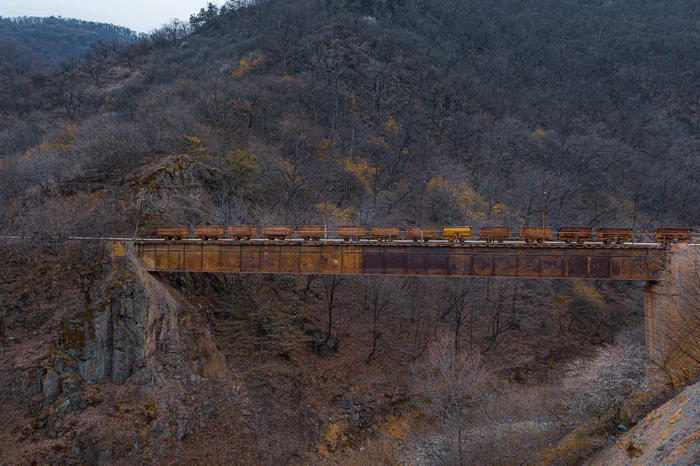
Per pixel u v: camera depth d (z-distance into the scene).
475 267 31.70
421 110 89.31
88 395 28.20
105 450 26.36
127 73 114.50
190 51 113.12
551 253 31.30
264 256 33.38
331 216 54.09
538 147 84.81
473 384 34.69
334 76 90.69
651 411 27.31
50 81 103.69
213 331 37.31
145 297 31.55
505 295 49.44
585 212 67.56
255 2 142.75
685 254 29.50
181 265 34.06
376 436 36.09
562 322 50.91
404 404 38.88
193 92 80.44
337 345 41.72
